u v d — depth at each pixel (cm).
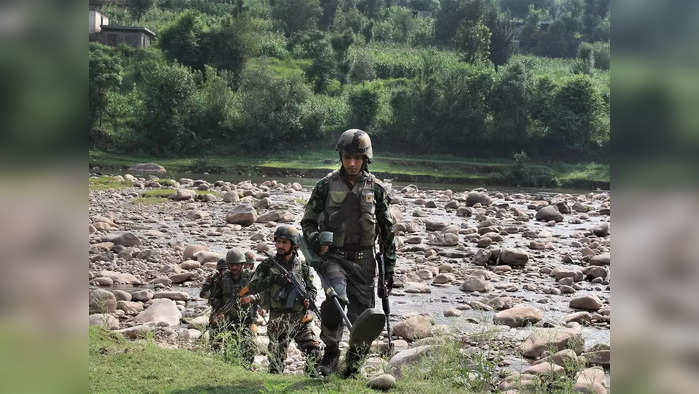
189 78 8256
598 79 10638
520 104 8788
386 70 11544
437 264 1425
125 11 12775
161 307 901
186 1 14250
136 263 1315
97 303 884
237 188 3419
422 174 7300
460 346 629
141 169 6184
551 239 1825
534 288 1174
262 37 11219
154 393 419
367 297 529
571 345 671
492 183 7381
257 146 8088
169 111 7925
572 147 8762
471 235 1778
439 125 8825
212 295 690
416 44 14812
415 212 2364
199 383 450
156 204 2398
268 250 1473
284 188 3556
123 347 528
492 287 1182
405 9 15788
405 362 575
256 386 453
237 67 10094
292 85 8550
